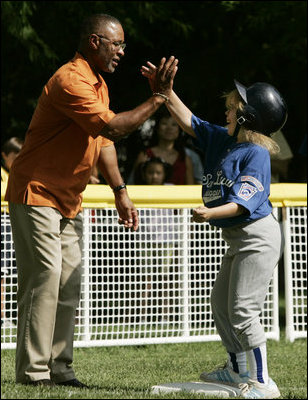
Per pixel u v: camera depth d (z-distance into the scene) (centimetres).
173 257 2369
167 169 2858
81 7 3522
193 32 3956
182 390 1652
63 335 1742
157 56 4012
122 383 1852
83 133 1661
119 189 1791
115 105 4012
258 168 1628
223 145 1706
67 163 1667
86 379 1911
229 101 1691
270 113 1666
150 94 3938
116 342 2339
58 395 1531
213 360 2258
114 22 1680
